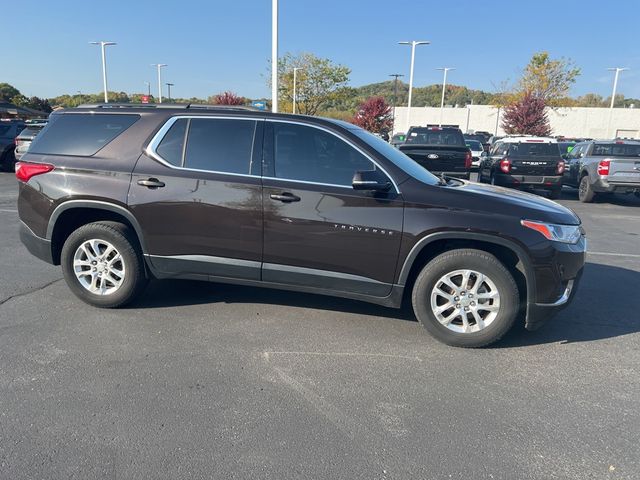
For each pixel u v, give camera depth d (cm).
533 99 3928
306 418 305
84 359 373
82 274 469
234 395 329
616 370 377
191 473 256
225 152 435
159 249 445
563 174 1316
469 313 405
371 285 416
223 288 539
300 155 423
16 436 281
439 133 1314
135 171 442
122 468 258
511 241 386
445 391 341
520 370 374
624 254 754
